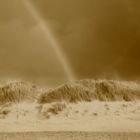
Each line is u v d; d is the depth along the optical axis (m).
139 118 33.72
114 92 41.03
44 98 39.91
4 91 42.31
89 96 39.75
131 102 38.84
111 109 36.03
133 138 26.80
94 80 44.06
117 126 31.86
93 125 32.19
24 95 41.53
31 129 31.44
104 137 27.23
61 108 36.22
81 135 28.23
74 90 40.66
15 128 31.77
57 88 41.78
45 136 27.95
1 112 36.31
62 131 30.34
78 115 34.66
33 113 35.50
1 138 27.27
